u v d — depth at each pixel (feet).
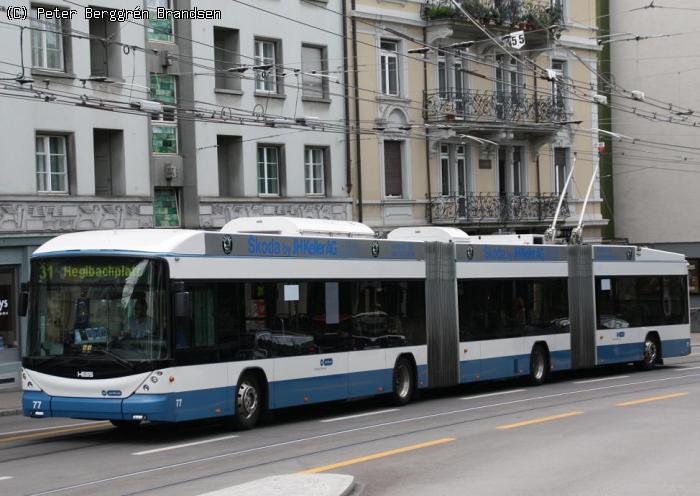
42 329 58.75
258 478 45.52
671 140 193.36
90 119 103.50
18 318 98.17
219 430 64.39
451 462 49.34
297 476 43.06
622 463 48.78
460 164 147.13
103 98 104.37
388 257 77.36
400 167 138.00
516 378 102.94
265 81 117.50
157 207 112.47
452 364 83.97
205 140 115.14
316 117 126.82
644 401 77.56
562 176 163.53
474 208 145.18
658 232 196.95
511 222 150.71
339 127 121.90
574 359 100.27
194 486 43.60
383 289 76.59
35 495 42.09
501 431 61.16
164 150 112.37
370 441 57.52
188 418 58.13
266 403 64.80
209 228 115.24
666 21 191.83
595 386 94.17
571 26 161.68
